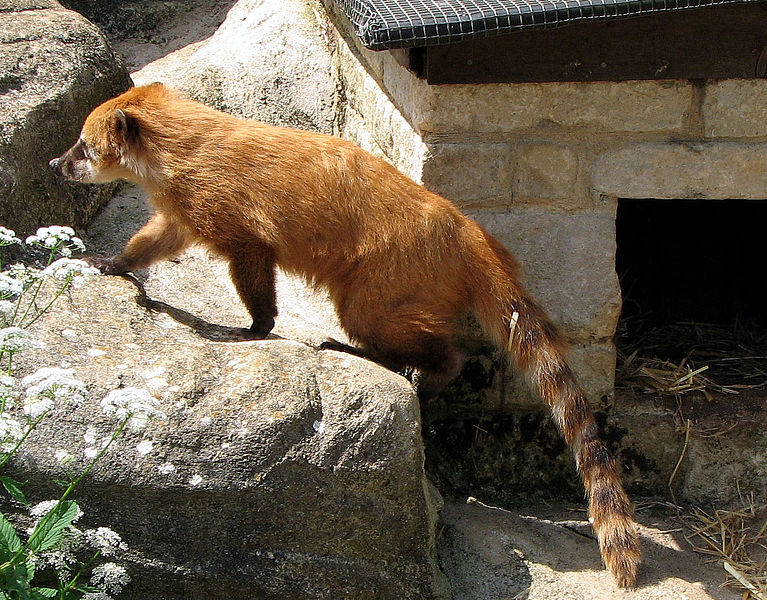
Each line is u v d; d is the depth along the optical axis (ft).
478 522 5.22
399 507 4.47
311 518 4.39
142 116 5.26
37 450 4.17
